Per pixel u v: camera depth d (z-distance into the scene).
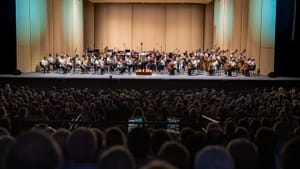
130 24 40.00
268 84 20.86
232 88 21.16
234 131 6.62
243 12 29.48
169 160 4.14
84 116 10.20
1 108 9.43
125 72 26.58
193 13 40.22
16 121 7.80
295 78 21.73
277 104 11.20
